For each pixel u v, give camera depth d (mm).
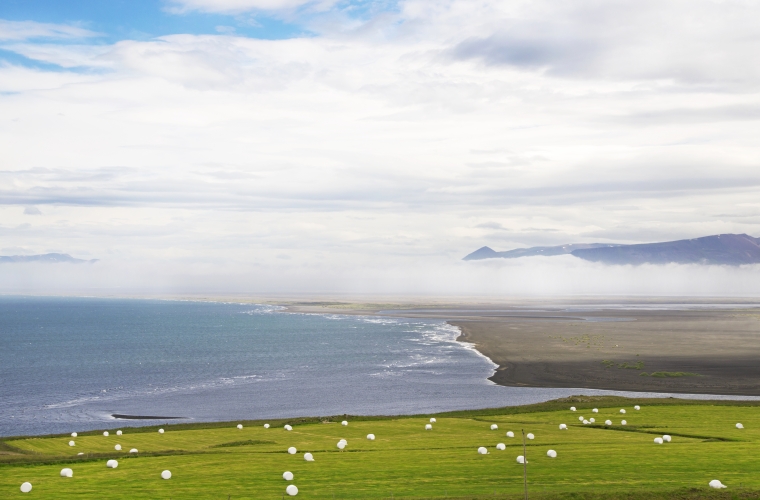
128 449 62781
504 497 40031
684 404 86125
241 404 105938
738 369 126188
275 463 52094
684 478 44656
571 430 68812
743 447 57062
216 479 46156
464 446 59875
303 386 122000
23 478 46781
